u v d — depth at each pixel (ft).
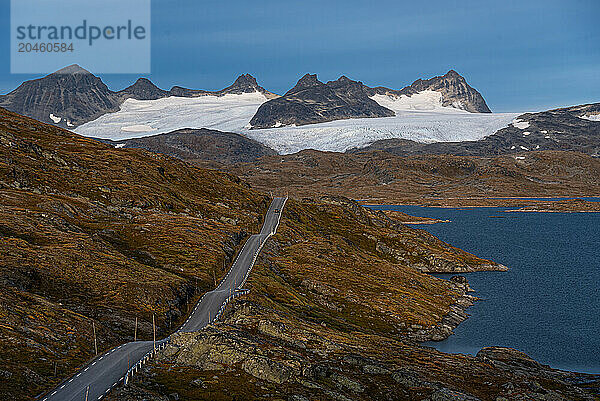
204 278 456.86
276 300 438.40
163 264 472.44
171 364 262.06
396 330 432.66
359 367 290.15
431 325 442.09
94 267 394.93
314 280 513.04
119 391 214.69
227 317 362.94
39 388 217.77
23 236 427.74
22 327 266.36
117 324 319.27
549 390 276.00
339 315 454.40
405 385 267.39
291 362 262.06
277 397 226.79
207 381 237.66
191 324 354.33
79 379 231.91
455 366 319.27
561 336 425.69
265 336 316.60
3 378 214.90
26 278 339.57
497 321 469.98
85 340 279.08
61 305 317.83
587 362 367.66
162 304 365.61
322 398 232.94
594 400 267.59
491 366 327.88
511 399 257.14
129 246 507.30
